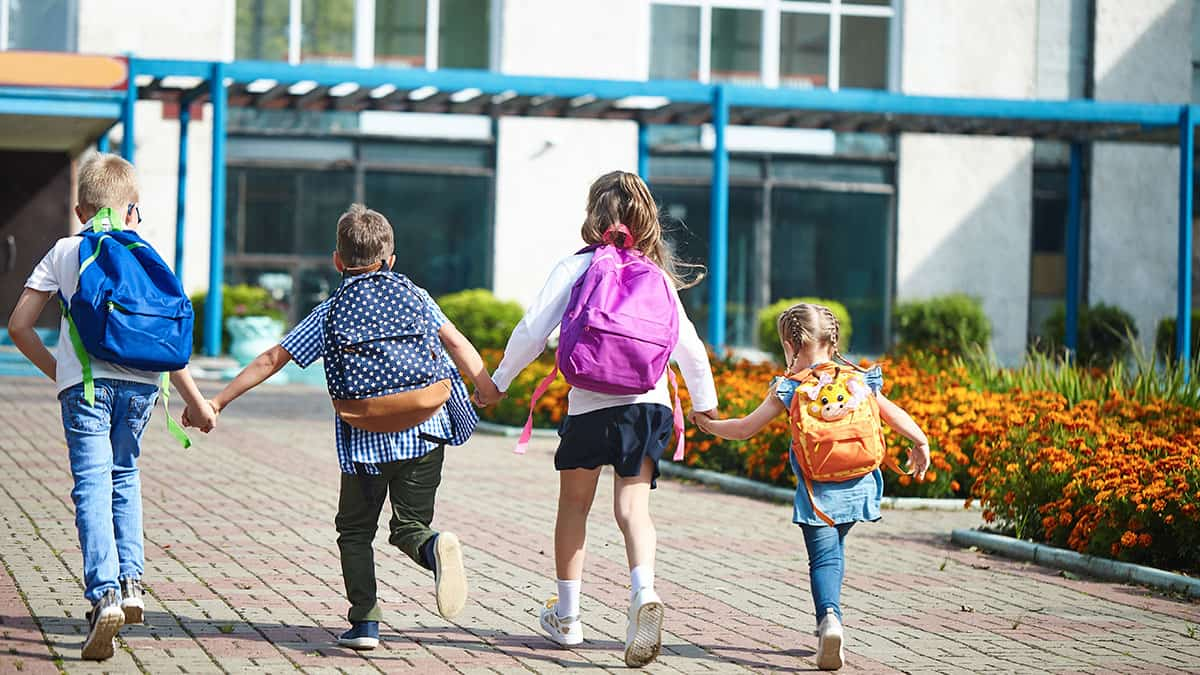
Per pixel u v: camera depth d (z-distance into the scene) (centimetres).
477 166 4838
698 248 4962
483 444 2598
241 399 3309
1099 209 5166
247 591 1162
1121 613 1225
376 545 1444
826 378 1005
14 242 4403
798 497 993
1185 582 1319
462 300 4331
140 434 960
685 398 2272
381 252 969
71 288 939
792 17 5041
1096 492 1495
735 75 5003
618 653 990
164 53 4534
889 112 3578
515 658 962
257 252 4662
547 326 965
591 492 992
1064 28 5159
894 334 4903
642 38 4938
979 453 1675
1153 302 5197
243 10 4638
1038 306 5166
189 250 4591
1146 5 5175
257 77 3409
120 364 927
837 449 977
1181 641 1110
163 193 4556
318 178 4716
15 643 942
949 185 5094
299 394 3553
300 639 991
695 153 4962
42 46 4450
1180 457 1466
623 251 984
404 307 944
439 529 1576
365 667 915
